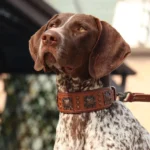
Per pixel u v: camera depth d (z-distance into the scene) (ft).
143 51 13.30
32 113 9.71
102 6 13.89
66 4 13.38
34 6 7.63
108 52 4.76
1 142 9.67
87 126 4.75
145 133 4.92
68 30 4.74
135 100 5.16
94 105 4.78
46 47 4.62
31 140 9.69
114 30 4.83
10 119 9.69
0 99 11.03
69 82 4.81
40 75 9.70
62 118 4.84
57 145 4.83
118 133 4.73
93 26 4.81
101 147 4.65
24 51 8.51
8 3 7.52
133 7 14.30
